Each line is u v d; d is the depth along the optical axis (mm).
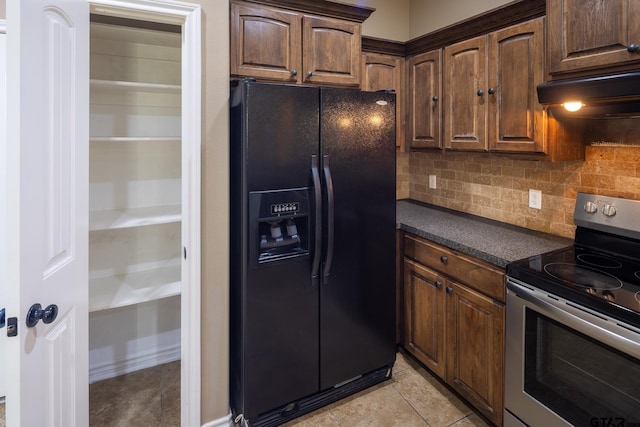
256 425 1839
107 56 2088
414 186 3086
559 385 1424
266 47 2012
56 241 1197
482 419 1907
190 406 1760
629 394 1202
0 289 1918
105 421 1910
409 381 2229
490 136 2039
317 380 1956
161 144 2254
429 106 2486
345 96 1877
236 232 1805
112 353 2303
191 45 1595
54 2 1152
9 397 988
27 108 1005
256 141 1665
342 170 1906
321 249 1875
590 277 1438
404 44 2648
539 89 1616
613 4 1382
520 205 2223
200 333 1748
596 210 1753
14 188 972
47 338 1147
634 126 1649
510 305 1598
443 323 2055
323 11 2160
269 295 1777
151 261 2314
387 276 2129
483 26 2051
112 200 2162
